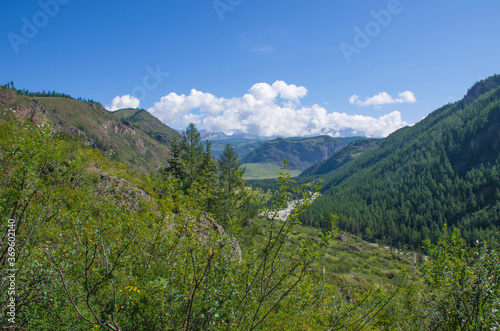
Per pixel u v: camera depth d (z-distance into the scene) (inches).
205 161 971.9
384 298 247.4
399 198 6619.1
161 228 245.9
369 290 262.4
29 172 175.8
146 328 199.5
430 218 5369.1
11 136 180.1
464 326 214.1
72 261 195.8
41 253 180.5
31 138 188.7
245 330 199.5
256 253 202.7
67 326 212.1
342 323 257.3
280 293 243.8
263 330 238.4
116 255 189.9
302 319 303.4
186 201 181.2
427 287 256.4
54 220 197.9
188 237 179.3
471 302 216.5
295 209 165.9
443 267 236.8
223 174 1079.6
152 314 197.6
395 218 5718.5
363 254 3334.2
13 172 181.9
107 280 176.4
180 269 201.9
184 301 186.7
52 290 196.1
